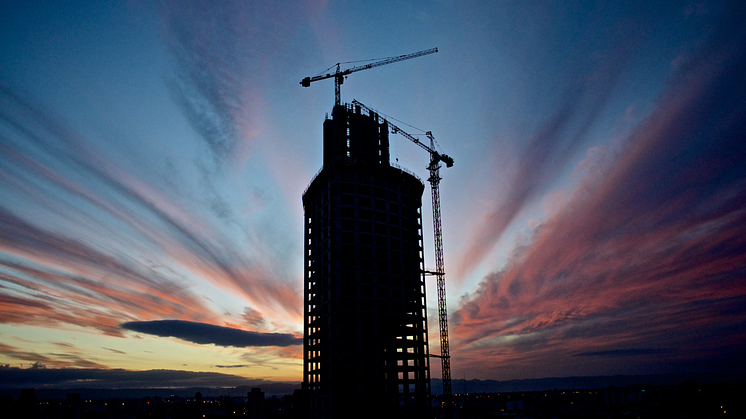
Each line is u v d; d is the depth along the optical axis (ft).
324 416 386.93
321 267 435.12
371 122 486.38
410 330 422.41
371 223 426.10
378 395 377.71
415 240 463.83
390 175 453.58
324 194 450.71
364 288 403.75
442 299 632.38
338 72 612.70
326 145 480.64
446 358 611.88
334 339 386.93
